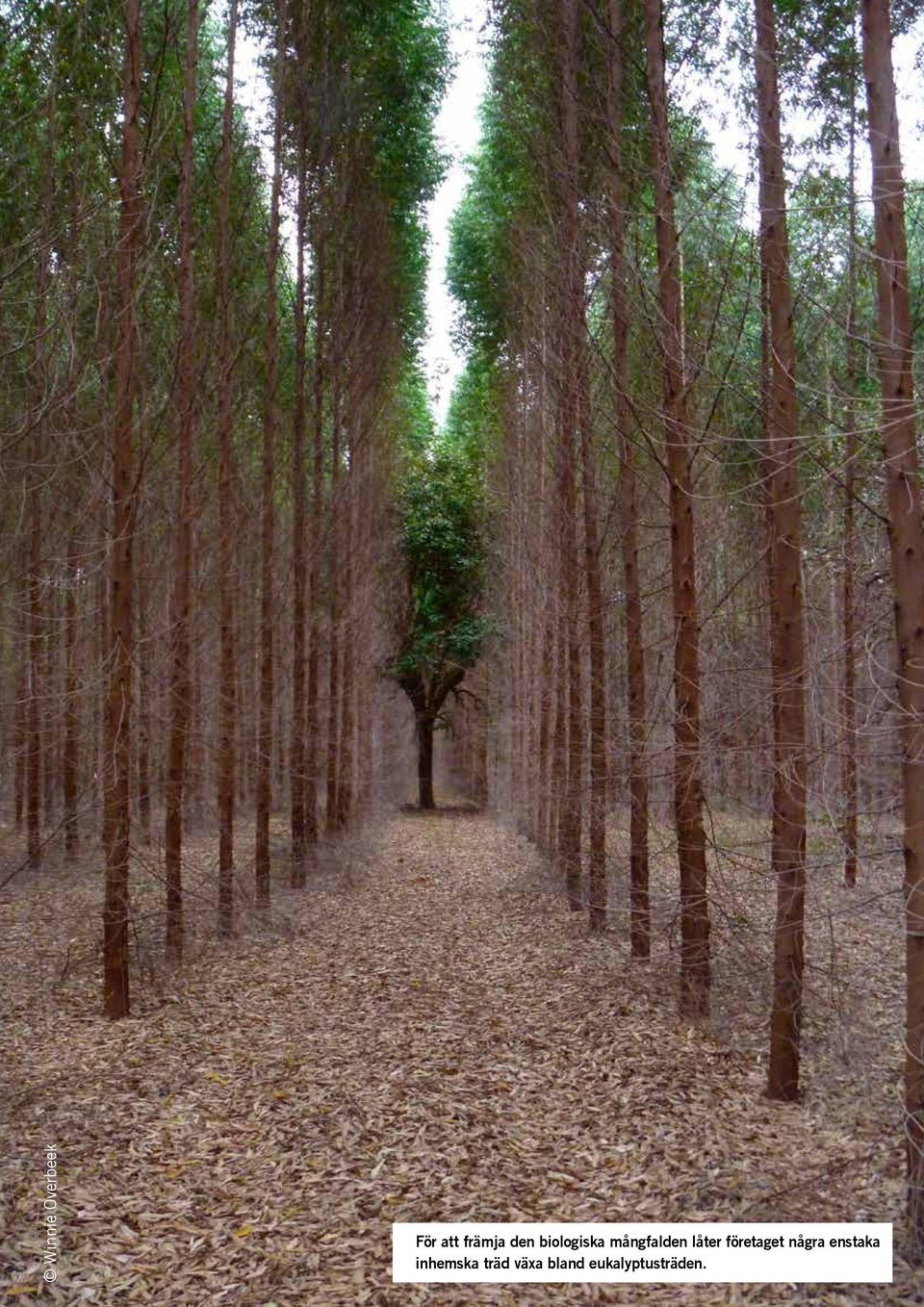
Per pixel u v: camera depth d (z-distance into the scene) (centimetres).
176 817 1136
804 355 692
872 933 1141
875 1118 635
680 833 843
